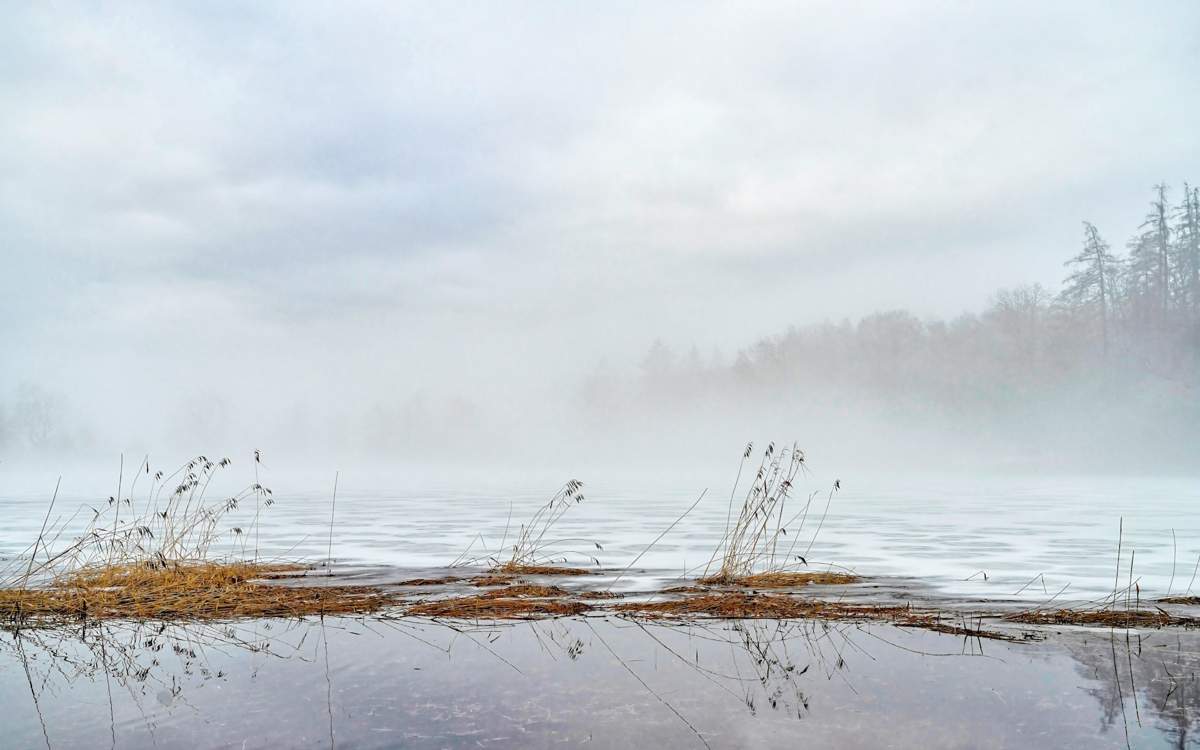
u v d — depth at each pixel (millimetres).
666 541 16625
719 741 4473
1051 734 4570
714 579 11164
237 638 7309
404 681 5777
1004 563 12938
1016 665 6141
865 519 22422
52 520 21906
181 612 8680
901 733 4605
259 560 13461
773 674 5910
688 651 6684
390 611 8672
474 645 6938
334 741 4523
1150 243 89188
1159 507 27656
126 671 6125
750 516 12219
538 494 37750
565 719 4879
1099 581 10945
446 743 4469
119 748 4457
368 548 15391
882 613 8453
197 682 5789
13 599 9180
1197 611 8523
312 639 7234
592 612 8578
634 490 43031
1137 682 5648
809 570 12164
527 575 11727
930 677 5816
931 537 17375
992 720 4824
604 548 15359
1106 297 92312
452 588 10430
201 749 4422
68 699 5379
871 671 6004
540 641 7094
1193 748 4340
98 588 10055
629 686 5625
